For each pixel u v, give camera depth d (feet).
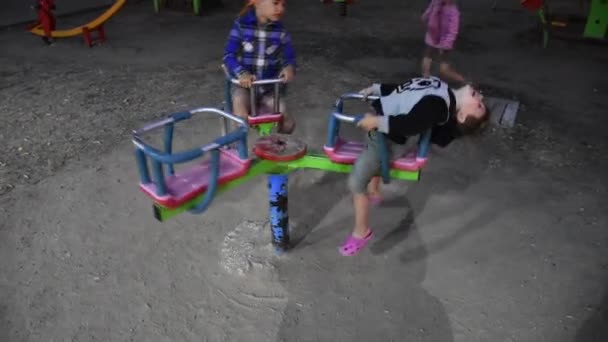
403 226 9.96
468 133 7.25
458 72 19.39
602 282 8.55
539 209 10.57
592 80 18.85
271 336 7.47
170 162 5.75
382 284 8.48
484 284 8.50
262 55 9.33
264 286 8.39
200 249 9.21
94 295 8.11
